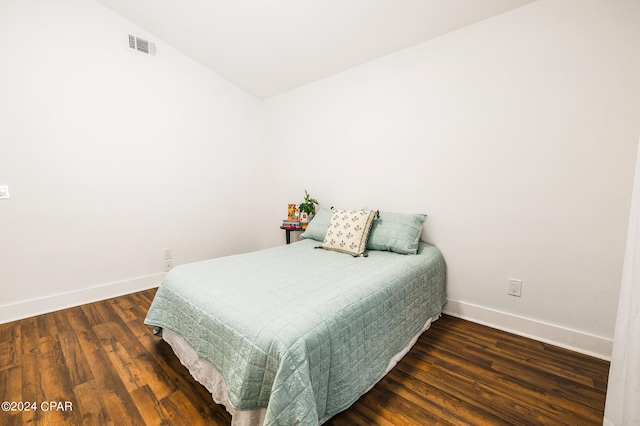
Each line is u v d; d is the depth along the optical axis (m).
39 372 1.50
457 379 1.46
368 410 1.26
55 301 2.27
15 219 2.09
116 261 2.59
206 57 2.91
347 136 2.79
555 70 1.69
